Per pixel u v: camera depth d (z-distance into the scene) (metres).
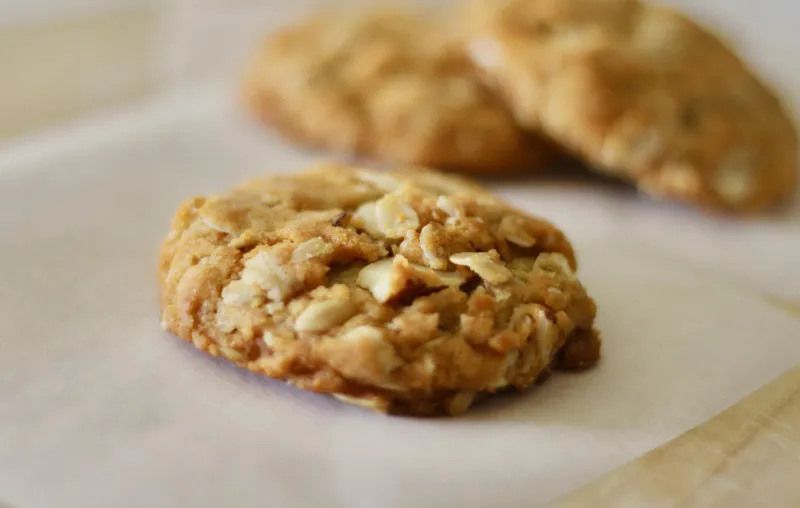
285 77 0.41
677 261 0.35
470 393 0.27
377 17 0.44
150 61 0.48
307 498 0.26
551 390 0.28
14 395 0.27
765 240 0.37
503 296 0.28
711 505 0.26
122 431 0.27
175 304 0.28
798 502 0.26
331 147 0.40
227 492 0.26
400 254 0.28
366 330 0.27
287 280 0.27
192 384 0.28
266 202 0.29
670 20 0.40
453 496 0.26
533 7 0.40
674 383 0.29
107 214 0.34
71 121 0.41
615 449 0.27
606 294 0.32
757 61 0.55
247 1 0.54
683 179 0.38
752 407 0.28
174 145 0.39
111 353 0.28
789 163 0.39
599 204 0.38
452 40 0.41
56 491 0.25
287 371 0.27
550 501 0.26
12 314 0.29
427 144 0.39
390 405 0.27
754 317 0.31
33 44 0.48
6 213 0.33
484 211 0.29
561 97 0.38
